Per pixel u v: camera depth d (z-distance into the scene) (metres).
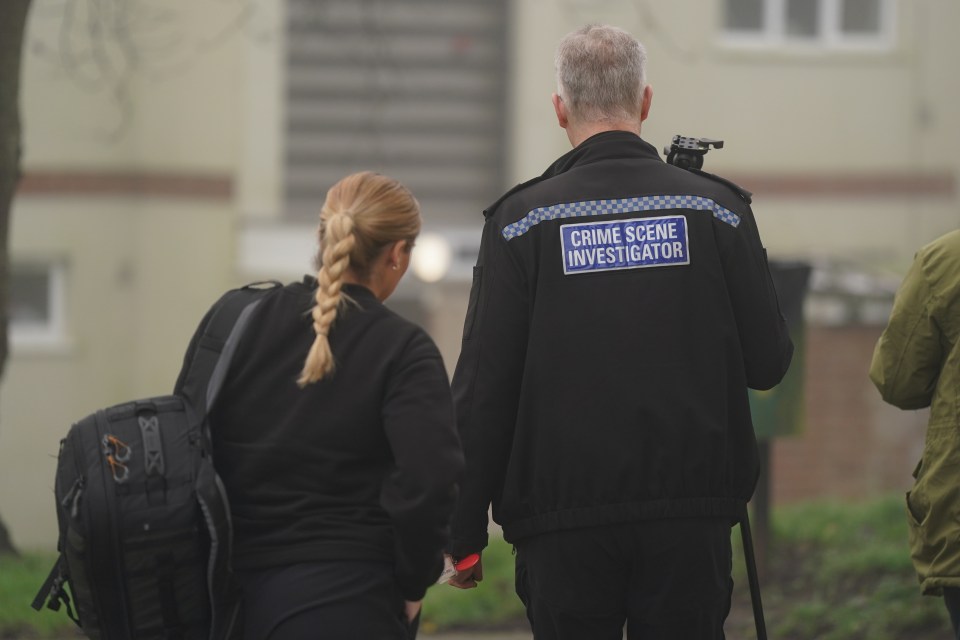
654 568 12.04
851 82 56.66
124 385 51.00
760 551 23.97
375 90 56.16
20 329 50.12
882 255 57.16
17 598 22.20
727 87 55.59
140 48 50.00
